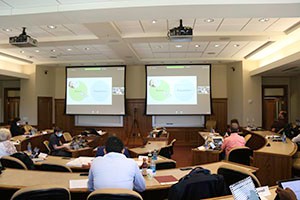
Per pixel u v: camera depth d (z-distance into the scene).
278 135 6.60
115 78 10.48
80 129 11.23
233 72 10.24
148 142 6.61
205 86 9.99
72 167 3.70
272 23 5.53
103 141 9.00
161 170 3.35
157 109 10.16
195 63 10.09
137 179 2.50
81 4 4.13
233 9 4.08
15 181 2.79
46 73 11.08
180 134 10.68
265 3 3.85
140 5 3.98
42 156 4.49
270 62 8.56
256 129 8.39
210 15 4.36
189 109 10.03
